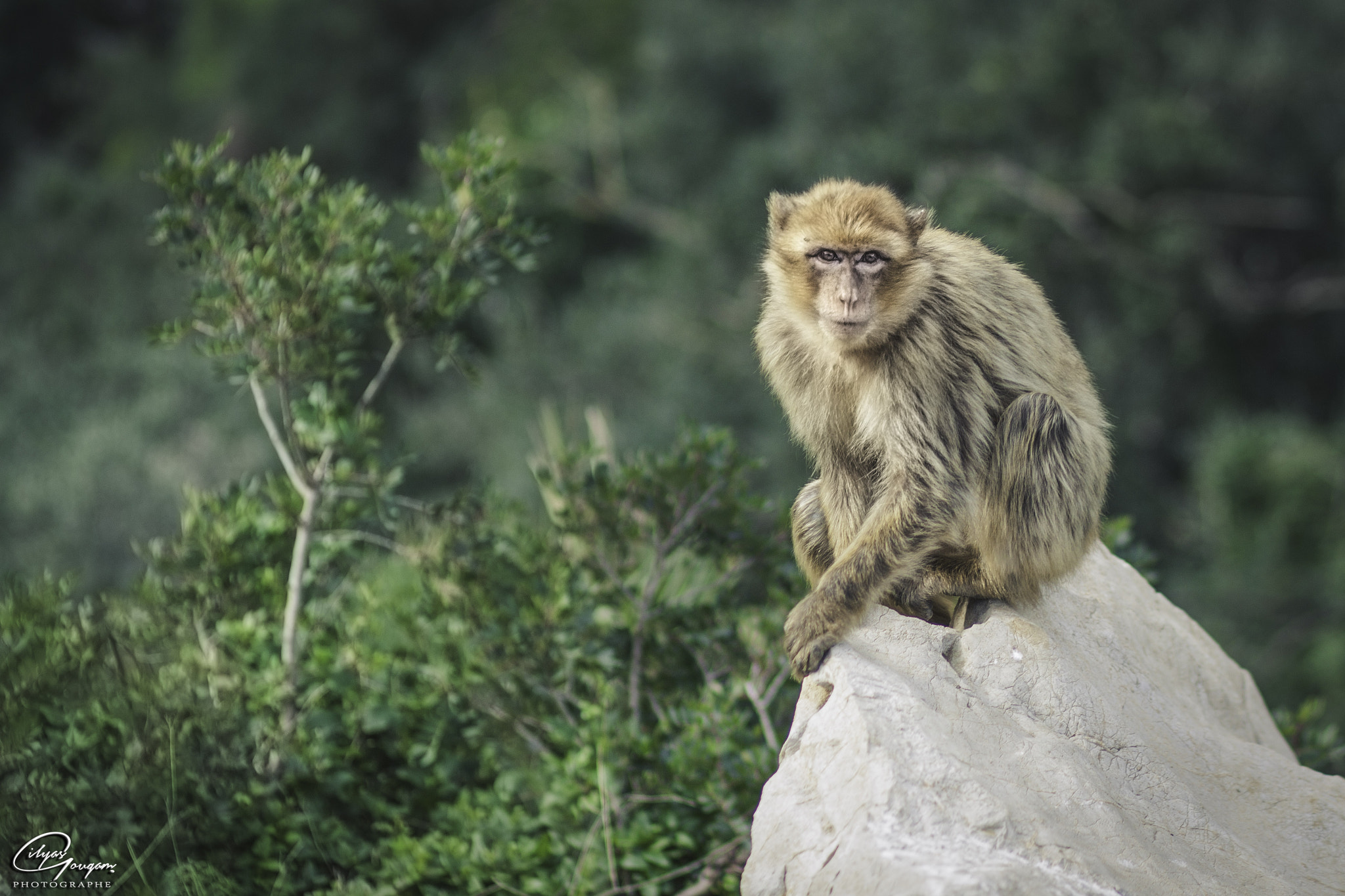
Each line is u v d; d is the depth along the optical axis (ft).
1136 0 130.93
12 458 127.54
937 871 26.89
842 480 41.22
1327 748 50.55
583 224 155.63
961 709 32.53
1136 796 32.22
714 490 51.88
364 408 51.62
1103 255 122.83
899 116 133.28
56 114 225.35
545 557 52.95
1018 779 30.81
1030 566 37.60
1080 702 33.47
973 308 38.81
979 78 129.49
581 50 170.40
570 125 154.71
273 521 51.85
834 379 40.96
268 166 49.26
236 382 50.44
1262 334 138.51
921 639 34.47
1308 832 32.60
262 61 191.62
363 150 187.93
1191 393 131.64
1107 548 48.21
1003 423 38.01
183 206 49.24
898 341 38.81
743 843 44.86
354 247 49.62
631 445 126.11
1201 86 129.18
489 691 51.11
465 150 51.24
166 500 116.06
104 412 130.52
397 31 196.13
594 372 135.33
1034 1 138.62
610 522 52.44
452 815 47.88
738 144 147.74
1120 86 128.26
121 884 39.55
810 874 29.09
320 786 47.24
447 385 146.20
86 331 147.13
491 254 53.93
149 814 42.88
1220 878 30.30
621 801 47.03
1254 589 110.63
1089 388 41.34
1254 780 34.27
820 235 38.91
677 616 51.03
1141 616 41.19
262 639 49.75
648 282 139.64
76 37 227.81
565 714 50.65
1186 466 129.39
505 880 45.21
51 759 42.52
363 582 55.72
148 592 50.34
